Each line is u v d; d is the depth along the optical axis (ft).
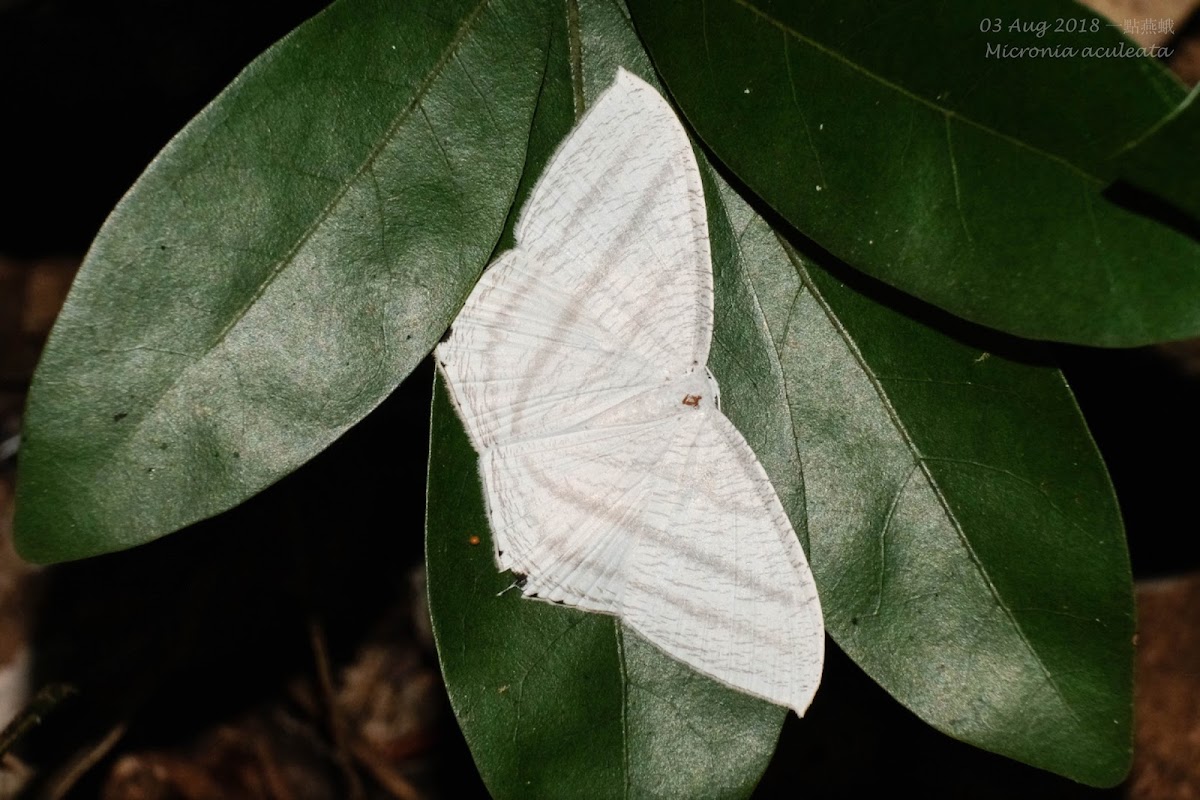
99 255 0.78
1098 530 0.81
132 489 0.78
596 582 0.82
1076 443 0.81
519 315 0.82
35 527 0.78
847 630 0.82
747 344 0.83
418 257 0.79
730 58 0.79
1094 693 0.81
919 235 0.78
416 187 0.79
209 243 0.78
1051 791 0.97
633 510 0.82
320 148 0.79
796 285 0.82
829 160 0.79
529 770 0.81
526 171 0.81
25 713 0.89
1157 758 0.98
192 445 0.78
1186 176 0.76
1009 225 0.78
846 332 0.82
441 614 0.80
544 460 0.82
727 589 0.82
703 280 0.82
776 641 0.81
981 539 0.82
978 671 0.81
